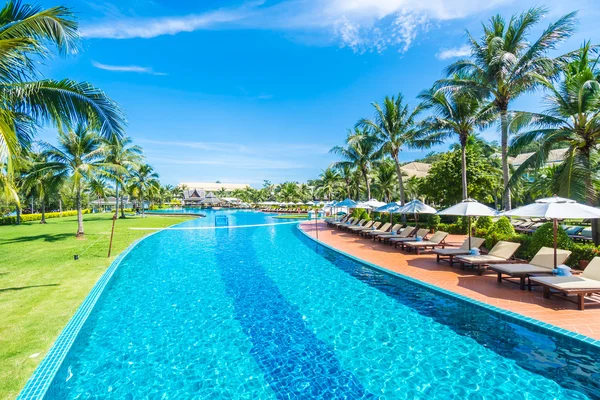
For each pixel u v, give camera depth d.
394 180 31.59
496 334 5.39
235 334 5.69
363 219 21.97
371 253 12.41
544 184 12.51
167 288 8.50
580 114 9.48
